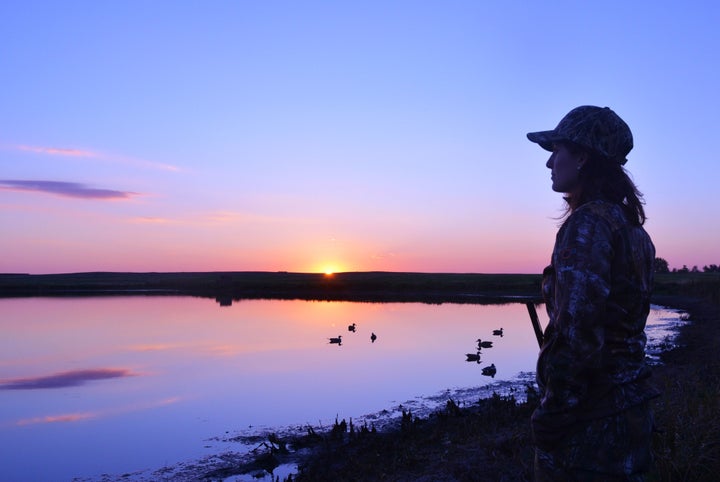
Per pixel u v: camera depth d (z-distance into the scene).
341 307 48.25
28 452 10.23
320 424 11.49
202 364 19.28
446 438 8.95
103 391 15.34
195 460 9.60
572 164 2.54
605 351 2.30
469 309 44.75
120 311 44.41
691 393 7.80
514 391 13.86
